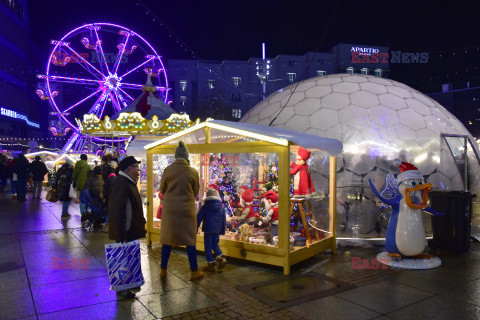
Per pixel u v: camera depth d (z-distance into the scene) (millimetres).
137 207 4234
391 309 3764
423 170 7219
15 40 54375
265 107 9250
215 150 5668
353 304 3887
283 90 9852
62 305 3854
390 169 7031
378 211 6945
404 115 7695
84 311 3709
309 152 6012
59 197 9203
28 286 4410
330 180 6234
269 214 5227
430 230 7125
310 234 5922
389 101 7945
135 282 4094
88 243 6574
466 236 6055
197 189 4785
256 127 5871
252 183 5766
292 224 5766
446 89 38344
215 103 49094
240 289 4316
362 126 7375
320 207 6934
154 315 3613
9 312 3688
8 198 13828
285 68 50875
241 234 5445
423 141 7418
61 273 4891
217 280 4648
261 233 5371
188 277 4750
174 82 51906
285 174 4895
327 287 4410
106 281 4586
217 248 5082
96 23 23234
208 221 4969
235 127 5434
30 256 5711
